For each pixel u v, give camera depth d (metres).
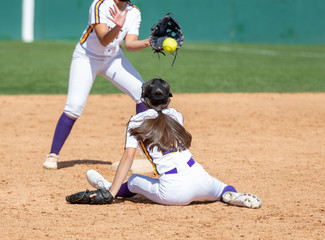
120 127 33.50
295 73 65.31
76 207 17.23
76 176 21.64
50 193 18.97
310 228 15.14
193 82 55.97
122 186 18.08
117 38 21.41
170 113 17.20
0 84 52.47
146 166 22.81
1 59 73.25
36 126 33.41
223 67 70.44
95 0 21.02
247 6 119.12
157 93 16.94
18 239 14.12
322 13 120.75
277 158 25.06
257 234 14.59
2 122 34.50
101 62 21.95
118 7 21.02
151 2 107.81
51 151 23.02
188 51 94.50
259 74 63.59
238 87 53.12
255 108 40.66
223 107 40.97
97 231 14.80
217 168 22.98
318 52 98.44
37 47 92.50
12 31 107.38
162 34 20.41
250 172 22.31
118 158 25.36
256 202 17.03
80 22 108.44
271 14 119.75
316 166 23.47
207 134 31.02
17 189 19.42
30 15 107.06
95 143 28.86
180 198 16.88
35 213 16.52
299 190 19.52
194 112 38.62
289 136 30.61
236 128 33.00
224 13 118.62
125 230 14.89
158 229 14.98
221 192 17.66
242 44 115.12
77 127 33.38
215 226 15.27
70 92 22.45
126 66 22.28
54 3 107.56
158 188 16.97
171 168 16.66
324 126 33.81
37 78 57.00
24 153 26.08
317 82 57.62
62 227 15.15
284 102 43.72
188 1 116.06
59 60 73.81
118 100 44.75
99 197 17.23
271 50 101.06
